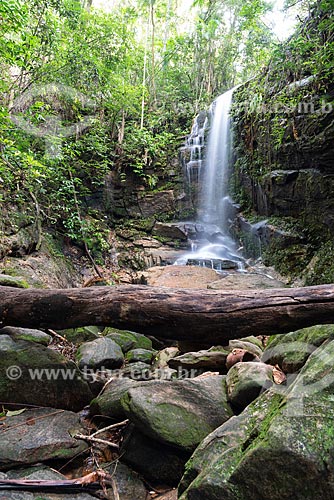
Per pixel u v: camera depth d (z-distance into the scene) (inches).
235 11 398.0
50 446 77.0
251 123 286.7
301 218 234.2
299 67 224.8
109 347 136.0
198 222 344.5
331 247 204.2
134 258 292.8
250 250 275.3
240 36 401.4
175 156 367.2
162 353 136.8
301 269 217.6
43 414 90.6
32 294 82.1
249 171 291.6
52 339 145.6
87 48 264.4
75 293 79.9
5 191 213.5
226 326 72.9
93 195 311.9
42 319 80.9
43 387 96.4
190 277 233.5
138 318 75.9
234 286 180.9
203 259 274.1
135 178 349.7
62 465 77.2
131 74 386.6
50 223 261.7
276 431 51.7
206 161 354.6
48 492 66.6
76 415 92.7
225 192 330.3
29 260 211.8
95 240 283.6
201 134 366.3
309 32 204.5
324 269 199.0
